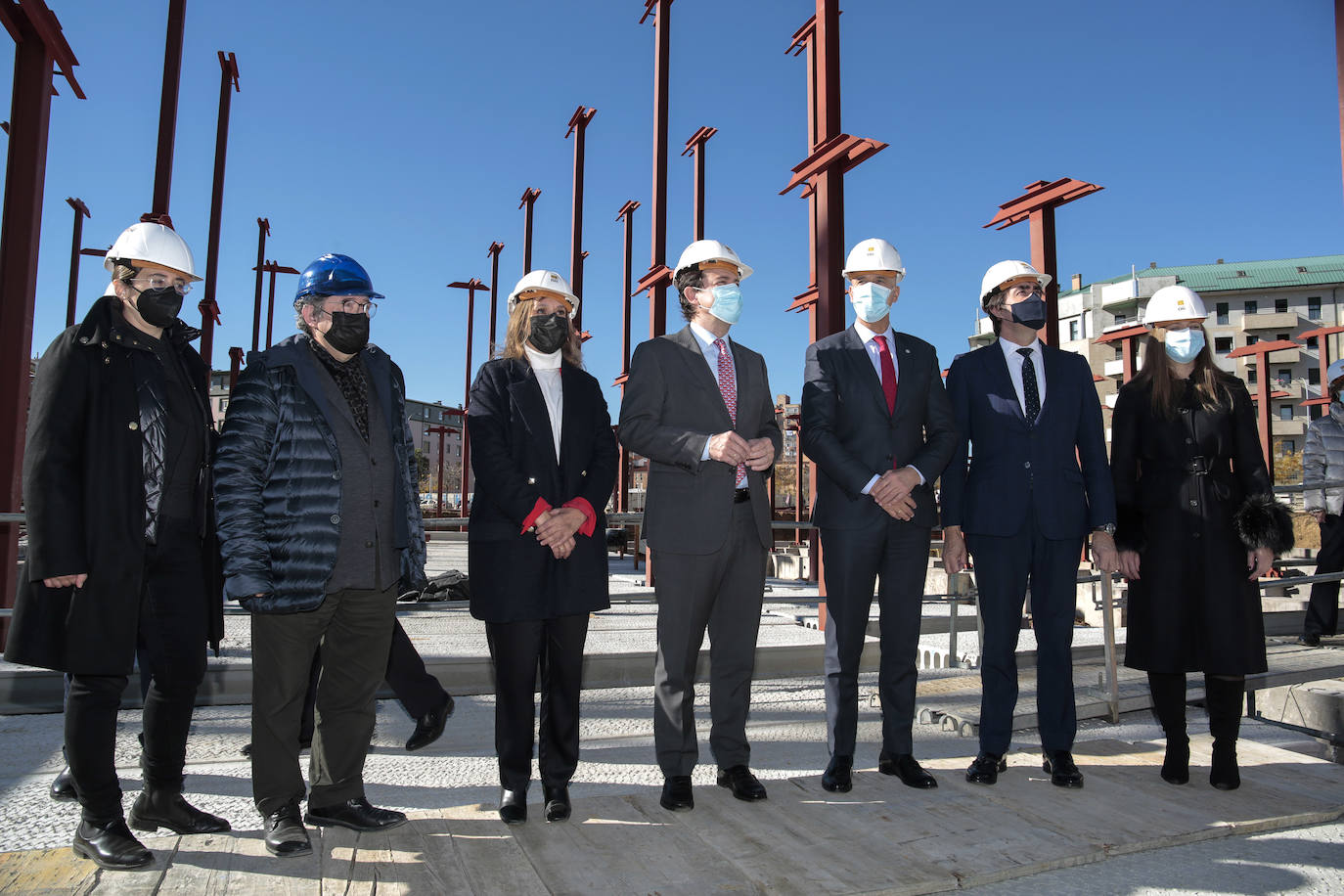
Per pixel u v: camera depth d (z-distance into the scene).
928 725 4.41
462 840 2.59
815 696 5.29
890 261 3.39
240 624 6.93
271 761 2.51
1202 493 3.24
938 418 3.38
